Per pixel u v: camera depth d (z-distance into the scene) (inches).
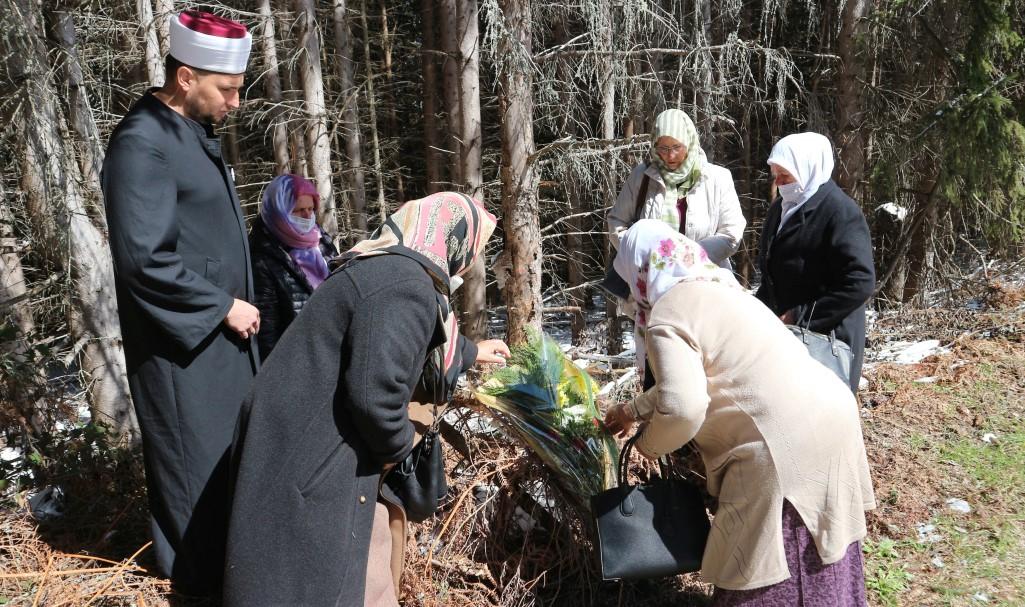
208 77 101.0
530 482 122.5
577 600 119.3
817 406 94.3
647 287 104.5
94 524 124.6
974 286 308.5
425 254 89.3
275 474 87.3
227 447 106.7
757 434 94.5
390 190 609.0
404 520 102.1
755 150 597.0
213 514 105.9
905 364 220.1
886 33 333.7
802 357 98.9
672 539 102.5
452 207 92.7
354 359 84.3
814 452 93.4
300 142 374.3
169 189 98.6
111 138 99.0
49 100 186.7
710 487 102.7
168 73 102.3
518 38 245.6
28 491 132.3
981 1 289.0
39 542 120.0
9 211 214.1
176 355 102.6
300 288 122.6
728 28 477.1
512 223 252.8
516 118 247.1
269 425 88.2
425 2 531.2
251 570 86.7
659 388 95.9
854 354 134.4
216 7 337.1
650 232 104.7
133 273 96.3
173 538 106.3
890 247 336.5
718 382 97.0
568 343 462.6
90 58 296.0
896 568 131.7
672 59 463.5
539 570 120.1
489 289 515.5
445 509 124.0
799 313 136.9
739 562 96.4
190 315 100.0
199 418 103.8
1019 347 224.7
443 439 132.3
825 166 133.5
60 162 189.2
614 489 104.2
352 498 88.6
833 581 94.6
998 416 183.8
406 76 627.5
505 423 118.4
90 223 198.5
